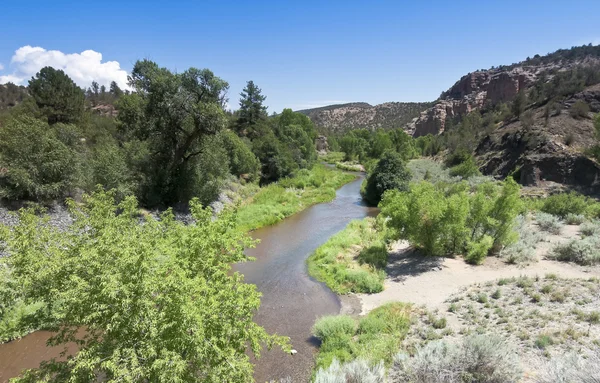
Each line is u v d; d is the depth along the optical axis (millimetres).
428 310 13195
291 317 14938
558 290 12781
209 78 30016
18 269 6582
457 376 7867
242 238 9836
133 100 38625
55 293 6254
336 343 11977
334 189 51812
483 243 17875
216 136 32438
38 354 11750
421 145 104500
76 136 28484
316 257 22031
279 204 37500
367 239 24734
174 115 28984
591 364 6914
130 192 25453
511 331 10383
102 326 6285
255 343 7469
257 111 70625
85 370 6016
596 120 38406
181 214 28891
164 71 30766
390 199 23484
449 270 17219
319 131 148000
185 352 6578
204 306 6508
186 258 7898
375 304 15203
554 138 43438
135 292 5992
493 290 13930
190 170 32000
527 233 21047
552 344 9219
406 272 17922
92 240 7426
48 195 21766
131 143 30281
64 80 45594
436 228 18672
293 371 11203
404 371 8789
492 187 31594
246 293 7703
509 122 61625
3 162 20609
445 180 48531
